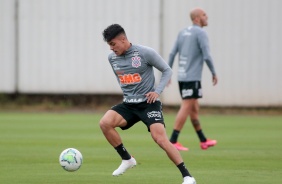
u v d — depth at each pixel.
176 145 43.53
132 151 43.09
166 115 72.25
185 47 43.84
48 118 68.12
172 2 75.44
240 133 54.62
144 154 41.66
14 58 79.06
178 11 75.44
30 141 48.34
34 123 62.56
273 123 63.72
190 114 44.03
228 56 75.12
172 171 34.91
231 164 37.38
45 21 78.12
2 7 78.25
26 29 78.38
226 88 75.69
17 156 40.50
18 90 79.38
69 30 77.94
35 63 78.88
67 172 34.50
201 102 76.19
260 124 62.66
